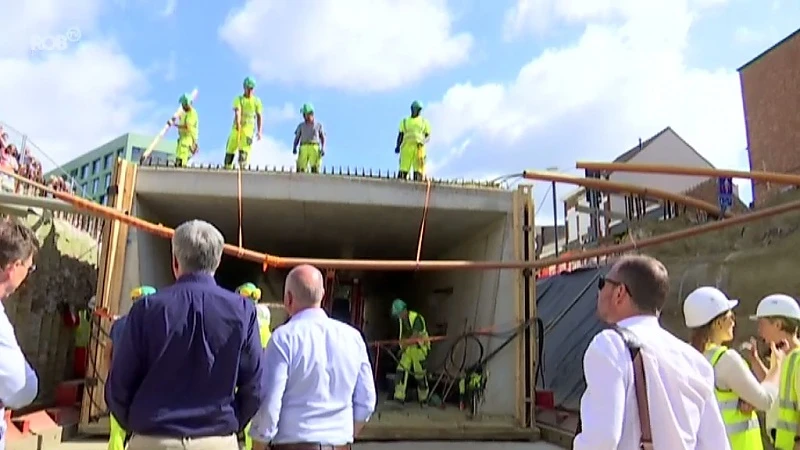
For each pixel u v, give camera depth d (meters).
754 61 22.58
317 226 12.08
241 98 12.00
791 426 3.58
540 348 9.95
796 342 3.83
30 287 9.06
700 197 14.23
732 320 3.48
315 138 12.21
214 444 2.56
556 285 14.16
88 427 8.22
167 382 2.54
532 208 10.29
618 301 2.38
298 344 3.25
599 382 2.12
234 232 12.97
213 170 9.63
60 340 10.49
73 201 6.48
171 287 2.68
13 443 6.98
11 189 8.59
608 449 2.02
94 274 12.27
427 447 8.45
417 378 11.38
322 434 3.17
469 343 11.52
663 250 10.56
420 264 8.16
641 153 29.11
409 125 11.80
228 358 2.63
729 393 3.42
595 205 16.23
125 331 2.59
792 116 20.75
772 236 8.26
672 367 2.18
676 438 2.09
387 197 10.01
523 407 9.45
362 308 17.45
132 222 6.80
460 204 10.23
